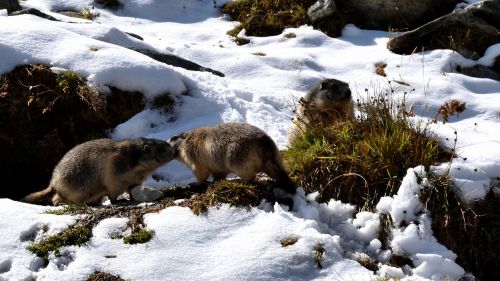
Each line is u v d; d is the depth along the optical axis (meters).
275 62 10.23
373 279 4.50
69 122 7.48
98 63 7.73
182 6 13.30
